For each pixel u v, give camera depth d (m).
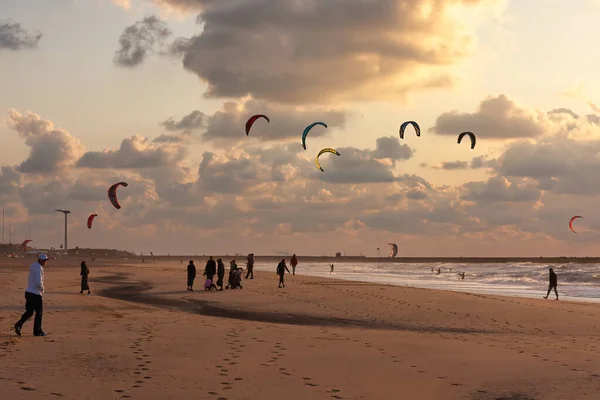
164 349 13.79
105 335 15.77
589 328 20.34
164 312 22.50
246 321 20.75
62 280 46.03
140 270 76.88
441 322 21.53
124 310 22.81
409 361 12.98
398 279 69.31
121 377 10.80
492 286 53.44
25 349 13.36
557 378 11.47
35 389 9.72
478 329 19.97
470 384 10.93
